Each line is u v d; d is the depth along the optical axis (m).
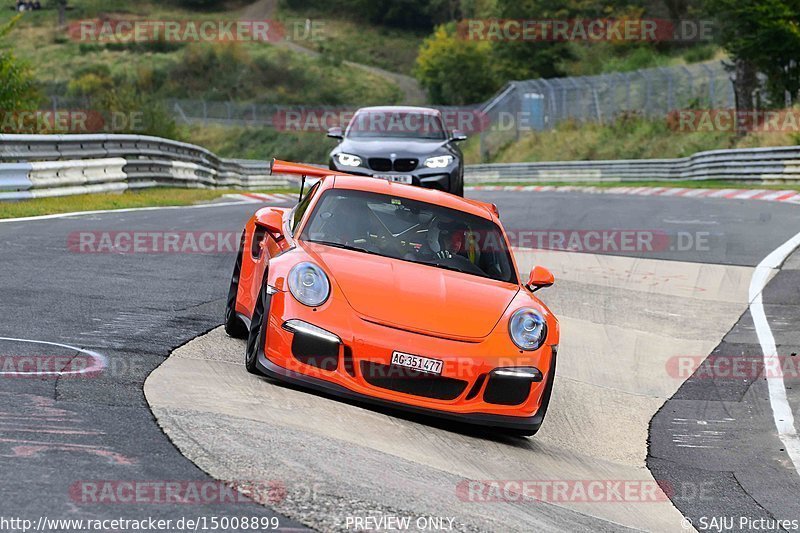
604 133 175.12
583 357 33.09
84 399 18.72
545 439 23.72
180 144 90.50
